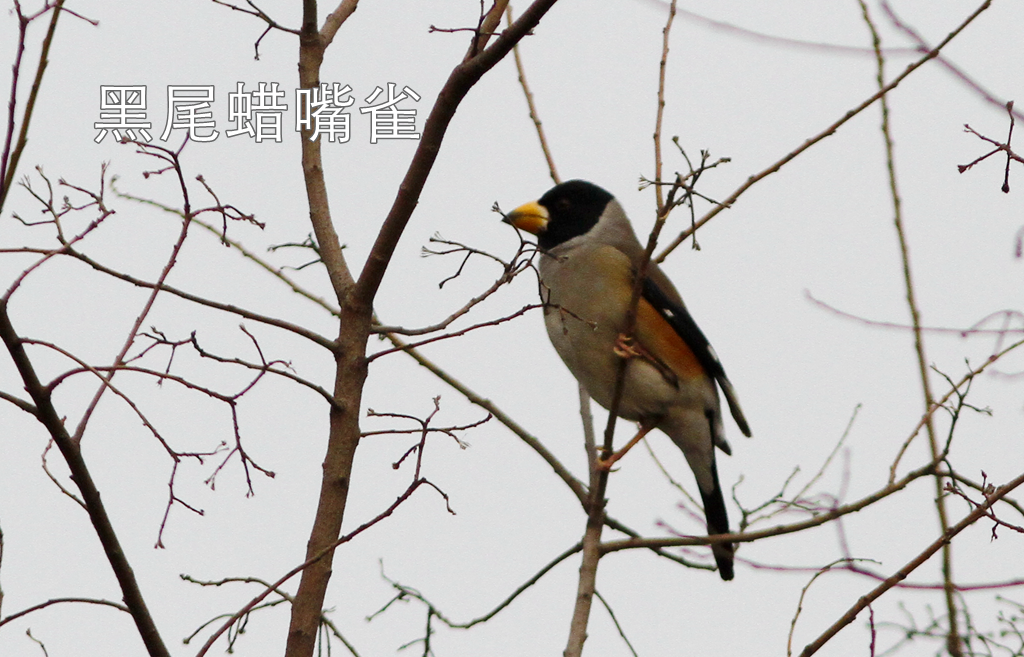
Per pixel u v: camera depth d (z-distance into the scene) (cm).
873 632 745
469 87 689
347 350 701
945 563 819
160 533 593
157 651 650
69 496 623
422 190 700
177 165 622
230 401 607
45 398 599
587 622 825
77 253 607
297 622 668
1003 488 770
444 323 686
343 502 689
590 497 918
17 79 582
